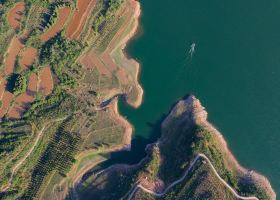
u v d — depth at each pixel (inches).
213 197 3919.8
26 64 4446.4
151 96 4411.9
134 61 4485.7
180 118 4291.3
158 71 4463.6
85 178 4220.0
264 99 4343.0
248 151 4220.0
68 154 4244.6
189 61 4463.6
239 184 4050.2
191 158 4060.0
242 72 4416.8
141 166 4153.5
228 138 4259.4
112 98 4407.0
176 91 4409.5
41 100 4347.9
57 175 4200.3
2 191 4124.0
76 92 4394.7
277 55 4456.2
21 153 4207.7
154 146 4205.2
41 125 4291.3
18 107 4350.4
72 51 4463.6
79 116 4335.6
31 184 4168.3
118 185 4121.6
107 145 4286.4
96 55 4493.1
